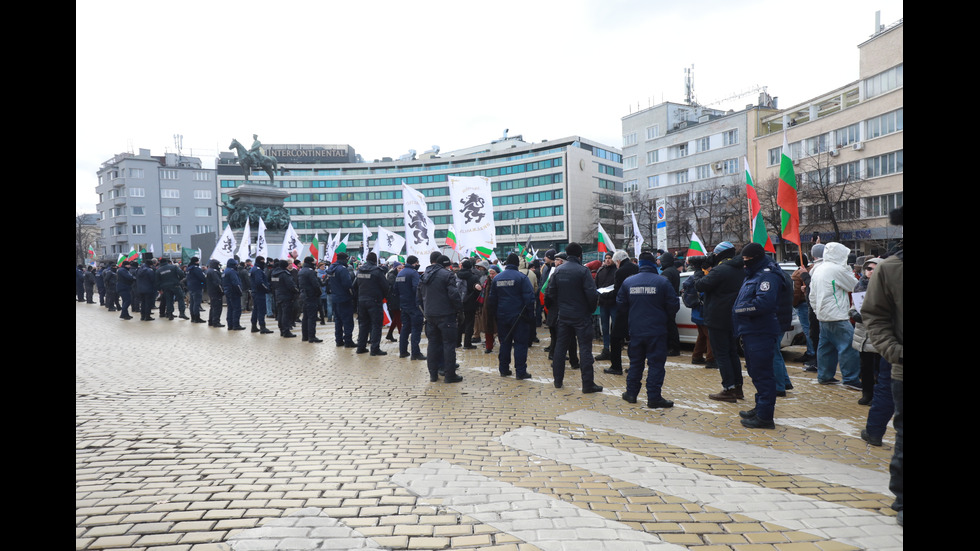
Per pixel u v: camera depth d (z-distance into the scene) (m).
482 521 3.57
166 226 89.06
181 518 3.58
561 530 3.45
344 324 11.75
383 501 3.87
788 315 7.18
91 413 6.23
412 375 8.62
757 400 5.77
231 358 10.23
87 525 3.46
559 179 89.81
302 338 12.95
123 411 6.32
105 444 5.11
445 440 5.29
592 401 6.92
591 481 4.27
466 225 12.54
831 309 7.55
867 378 6.57
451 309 8.00
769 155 48.44
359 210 109.69
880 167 37.50
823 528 3.49
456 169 103.38
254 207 28.95
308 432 5.53
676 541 3.32
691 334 10.76
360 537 3.35
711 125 55.00
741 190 46.94
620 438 5.38
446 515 3.65
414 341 10.04
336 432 5.53
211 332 14.53
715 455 4.89
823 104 44.69
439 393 7.34
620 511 3.73
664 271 9.93
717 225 50.47
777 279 5.64
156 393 7.27
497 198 97.88
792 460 4.76
